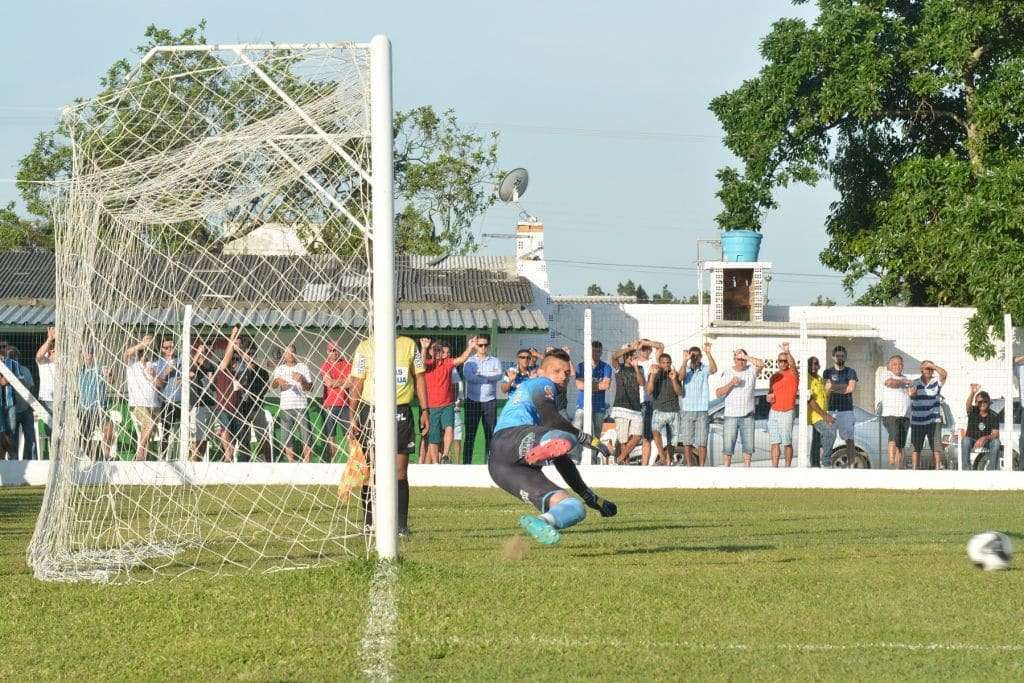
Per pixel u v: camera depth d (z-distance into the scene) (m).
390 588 8.78
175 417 16.45
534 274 35.16
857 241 38.88
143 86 11.18
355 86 10.44
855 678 6.29
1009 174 32.94
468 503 17.27
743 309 35.19
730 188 39.84
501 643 7.13
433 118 51.69
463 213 51.25
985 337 32.56
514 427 10.56
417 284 30.97
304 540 11.55
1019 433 23.75
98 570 10.00
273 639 7.30
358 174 10.39
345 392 13.62
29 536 13.16
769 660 6.68
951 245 34.06
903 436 22.92
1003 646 7.02
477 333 28.64
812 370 23.03
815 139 39.84
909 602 8.29
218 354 16.67
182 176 11.24
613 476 21.98
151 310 12.60
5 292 28.45
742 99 40.06
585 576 9.29
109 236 11.32
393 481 9.86
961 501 18.72
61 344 11.06
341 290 11.45
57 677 6.54
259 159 11.07
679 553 10.87
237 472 17.30
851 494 20.34
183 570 10.11
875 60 37.03
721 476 22.03
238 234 12.27
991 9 36.03
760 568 9.79
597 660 6.71
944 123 40.31
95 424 11.11
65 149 11.52
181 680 6.42
